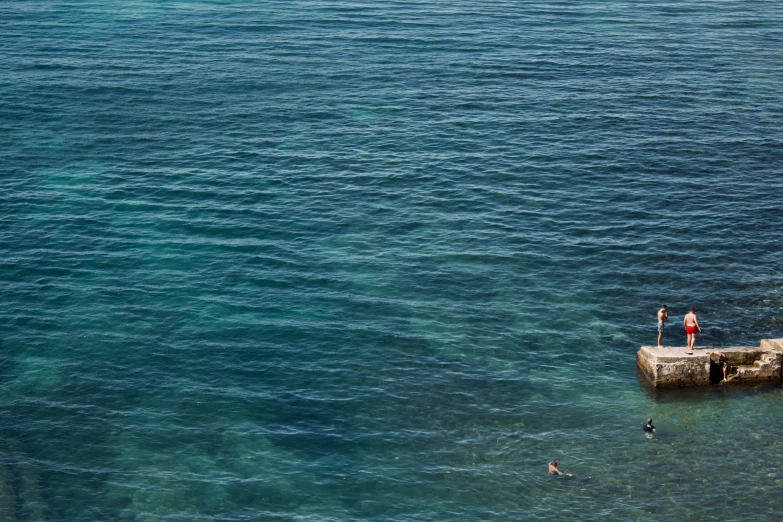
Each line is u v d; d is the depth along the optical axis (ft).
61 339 183.93
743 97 313.94
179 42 365.81
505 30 386.73
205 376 173.88
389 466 152.15
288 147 272.10
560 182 252.21
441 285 205.05
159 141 276.00
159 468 150.92
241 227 227.40
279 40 369.30
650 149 272.31
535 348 184.44
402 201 241.55
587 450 156.35
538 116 295.07
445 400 168.66
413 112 297.33
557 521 140.77
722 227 229.86
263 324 189.78
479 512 142.61
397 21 397.60
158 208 236.22
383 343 184.65
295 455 154.20
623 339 188.14
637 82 326.85
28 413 163.02
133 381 172.14
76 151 268.00
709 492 146.51
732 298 201.46
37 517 140.67
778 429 161.99
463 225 230.07
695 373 173.17
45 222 227.81
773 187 250.16
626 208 238.89
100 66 336.70
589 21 403.34
